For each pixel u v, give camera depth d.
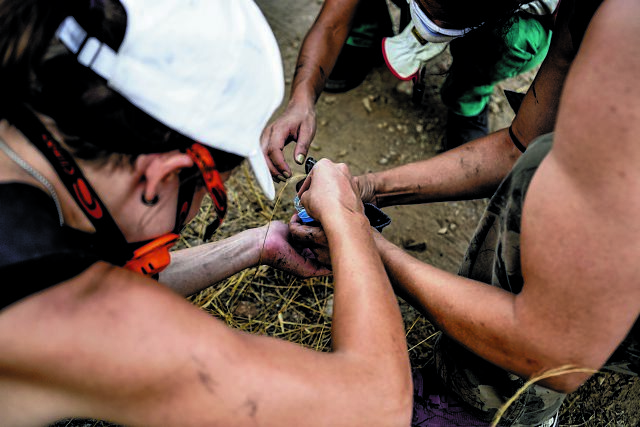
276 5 2.73
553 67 1.12
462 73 2.02
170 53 0.66
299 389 0.77
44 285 0.67
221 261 1.35
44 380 0.69
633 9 0.66
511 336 0.84
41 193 0.69
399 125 2.36
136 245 0.82
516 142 1.31
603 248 0.70
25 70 0.64
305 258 1.42
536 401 1.12
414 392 1.27
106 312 0.69
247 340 0.79
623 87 0.65
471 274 1.11
